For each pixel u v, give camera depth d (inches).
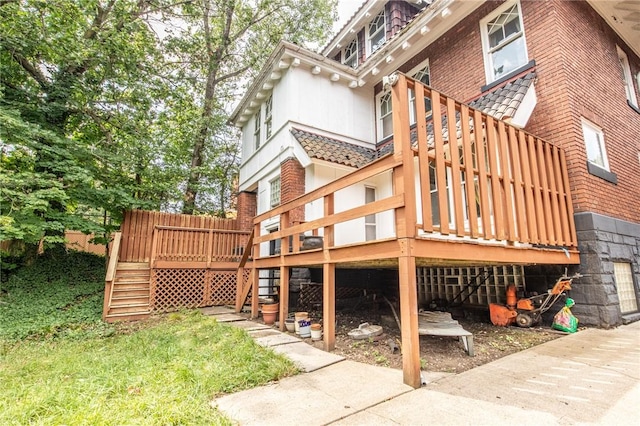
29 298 305.9
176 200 523.5
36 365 160.1
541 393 110.4
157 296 315.6
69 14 345.7
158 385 121.6
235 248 371.2
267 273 372.2
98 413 98.0
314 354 164.1
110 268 294.0
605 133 262.8
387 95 401.4
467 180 156.1
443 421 93.4
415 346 123.6
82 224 347.3
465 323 235.0
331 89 385.4
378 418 96.5
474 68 304.3
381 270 330.3
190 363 146.6
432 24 323.0
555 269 220.8
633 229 257.0
